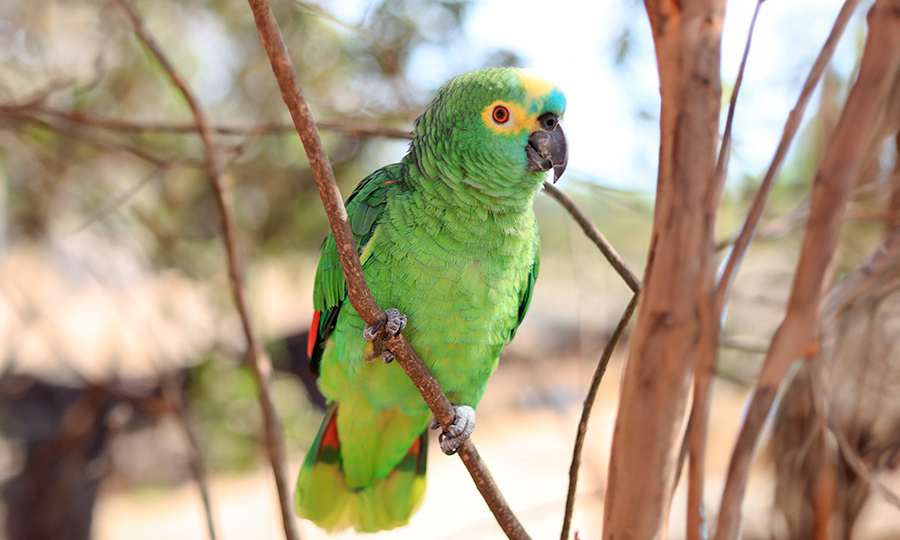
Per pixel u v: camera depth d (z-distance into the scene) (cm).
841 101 344
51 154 459
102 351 583
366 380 283
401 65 401
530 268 309
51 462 553
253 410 505
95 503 582
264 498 890
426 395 223
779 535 298
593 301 545
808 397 284
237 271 321
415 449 341
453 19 392
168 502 806
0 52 452
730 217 441
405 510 338
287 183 478
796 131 178
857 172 169
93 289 602
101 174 493
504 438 1020
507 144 253
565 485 916
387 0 379
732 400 700
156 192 506
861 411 282
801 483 290
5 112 336
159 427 739
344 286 277
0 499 547
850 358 283
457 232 260
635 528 162
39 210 496
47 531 550
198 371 507
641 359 158
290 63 152
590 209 505
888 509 346
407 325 265
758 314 498
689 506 176
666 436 158
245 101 479
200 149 473
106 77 454
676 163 151
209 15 468
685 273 153
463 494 954
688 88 148
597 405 876
